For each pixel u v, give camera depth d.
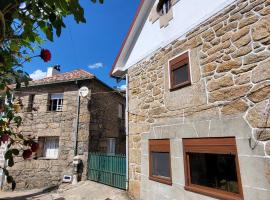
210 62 4.64
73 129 10.74
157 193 5.50
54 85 11.65
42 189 9.75
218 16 4.68
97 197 7.21
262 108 3.54
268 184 3.26
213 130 4.26
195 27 5.20
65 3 1.12
